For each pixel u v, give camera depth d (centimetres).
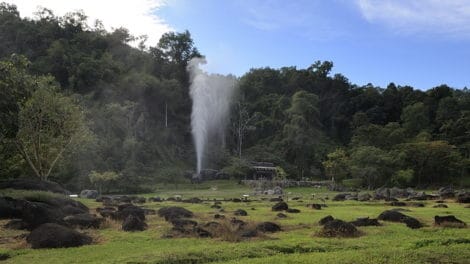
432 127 10288
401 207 3166
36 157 3491
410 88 12331
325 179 8738
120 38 11106
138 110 8981
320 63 13212
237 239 1545
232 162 8638
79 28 10919
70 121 3603
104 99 8650
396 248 1348
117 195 5434
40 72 8925
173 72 10831
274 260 1181
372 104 11969
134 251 1330
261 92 12112
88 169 6044
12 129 2842
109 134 7512
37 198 2252
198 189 6894
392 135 8538
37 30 10138
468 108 10681
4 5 10750
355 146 8644
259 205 3384
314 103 11050
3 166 3603
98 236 1630
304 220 2205
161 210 2355
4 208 1969
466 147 8494
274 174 8200
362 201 3944
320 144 9838
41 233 1424
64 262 1191
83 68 8994
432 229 1803
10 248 1376
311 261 1160
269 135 10462
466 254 1243
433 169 7606
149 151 8219
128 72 10000
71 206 2294
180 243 1486
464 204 3522
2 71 2781
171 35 11450
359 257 1200
